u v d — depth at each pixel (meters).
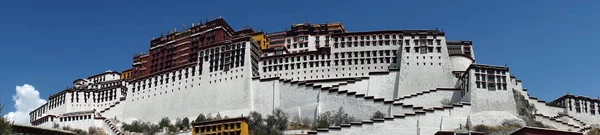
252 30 162.00
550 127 97.88
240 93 122.31
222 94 124.25
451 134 81.50
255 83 122.44
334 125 102.31
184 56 156.62
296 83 116.88
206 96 125.94
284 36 157.88
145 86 136.00
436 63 120.56
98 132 122.50
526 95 116.12
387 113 103.00
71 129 124.56
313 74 129.12
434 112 95.50
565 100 118.94
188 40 159.00
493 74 103.75
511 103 101.12
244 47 128.25
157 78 135.25
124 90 152.75
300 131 103.00
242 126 96.06
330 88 111.81
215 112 122.62
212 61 130.00
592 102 120.44
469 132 81.81
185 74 131.62
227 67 127.06
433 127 93.94
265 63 133.25
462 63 125.06
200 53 132.75
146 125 123.19
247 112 118.69
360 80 120.12
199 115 118.00
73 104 152.25
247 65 125.12
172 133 110.06
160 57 162.50
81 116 128.25
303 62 131.00
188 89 129.12
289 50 151.12
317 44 149.62
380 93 118.19
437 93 109.50
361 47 131.25
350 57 130.25
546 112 114.75
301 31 154.62
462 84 108.31
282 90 118.25
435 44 123.06
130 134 117.31
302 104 113.94
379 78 120.00
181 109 127.31
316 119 109.94
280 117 110.25
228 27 160.12
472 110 98.12
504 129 91.81
